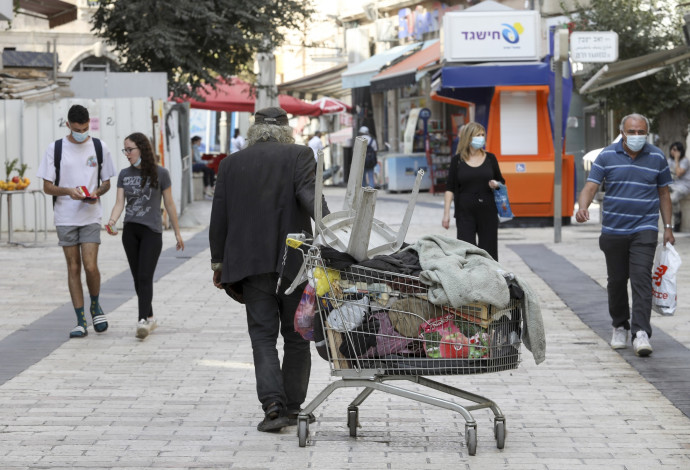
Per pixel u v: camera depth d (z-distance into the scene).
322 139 49.94
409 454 6.66
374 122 46.00
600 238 10.08
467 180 11.91
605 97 23.98
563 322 11.80
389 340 6.57
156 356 9.93
